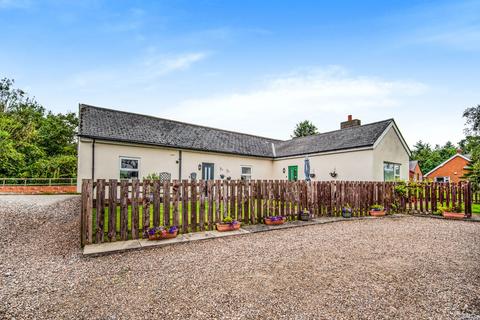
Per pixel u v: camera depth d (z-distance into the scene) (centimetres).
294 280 339
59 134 2600
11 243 522
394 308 266
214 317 246
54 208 865
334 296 292
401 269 384
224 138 1703
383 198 1021
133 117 1424
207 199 652
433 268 389
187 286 319
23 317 247
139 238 554
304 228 702
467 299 288
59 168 2178
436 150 5172
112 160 1158
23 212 793
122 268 386
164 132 1420
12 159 1994
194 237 571
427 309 265
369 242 549
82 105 1302
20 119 2612
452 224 789
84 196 506
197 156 1427
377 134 1306
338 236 605
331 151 1425
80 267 390
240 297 289
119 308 264
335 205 915
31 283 330
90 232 506
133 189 551
